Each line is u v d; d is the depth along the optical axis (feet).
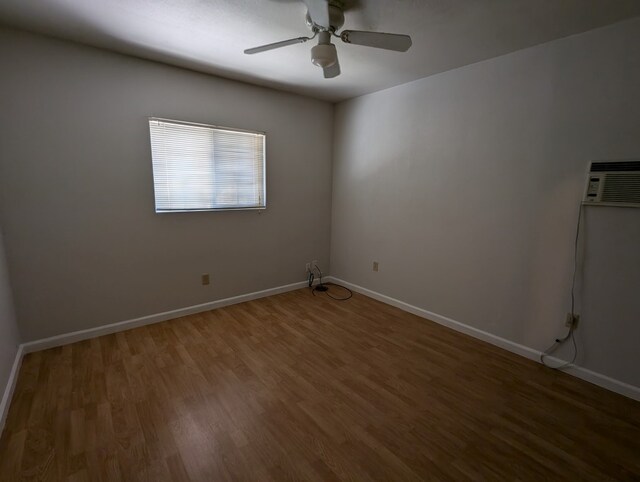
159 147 9.04
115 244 8.71
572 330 7.25
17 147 7.20
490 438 5.43
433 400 6.37
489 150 8.30
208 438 5.32
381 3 5.65
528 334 8.00
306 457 4.98
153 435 5.36
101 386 6.61
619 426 5.74
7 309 6.78
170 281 9.80
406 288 10.89
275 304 11.39
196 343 8.48
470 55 7.88
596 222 6.73
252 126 10.74
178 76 9.07
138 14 6.23
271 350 8.20
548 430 5.62
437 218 9.72
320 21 5.53
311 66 8.85
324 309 11.00
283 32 6.91
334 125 13.00
